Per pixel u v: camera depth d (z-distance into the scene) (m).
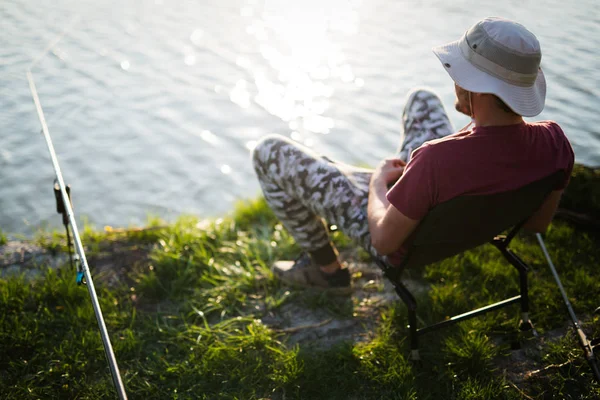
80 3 8.33
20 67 5.28
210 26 9.18
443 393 2.45
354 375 2.54
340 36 8.42
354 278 3.20
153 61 7.76
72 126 6.33
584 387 2.44
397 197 2.08
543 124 2.09
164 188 6.02
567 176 2.12
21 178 5.83
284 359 2.63
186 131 6.80
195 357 2.66
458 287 3.04
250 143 6.73
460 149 1.98
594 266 3.12
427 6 7.96
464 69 1.99
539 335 2.72
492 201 2.02
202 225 3.82
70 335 2.78
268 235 3.60
